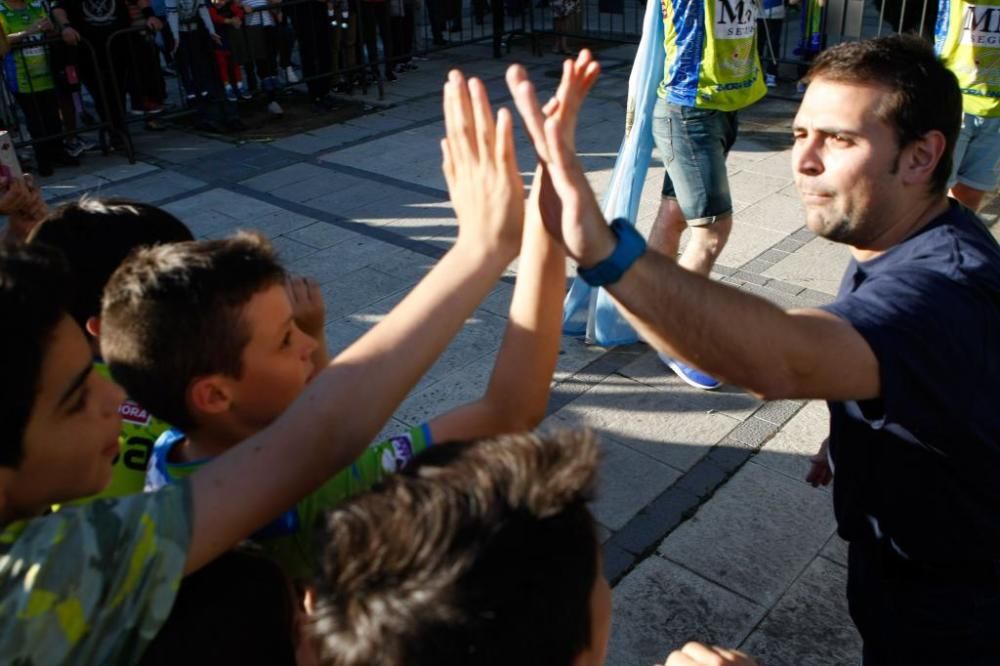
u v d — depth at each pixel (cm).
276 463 102
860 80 152
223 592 104
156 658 99
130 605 95
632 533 316
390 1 948
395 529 83
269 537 123
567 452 91
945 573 168
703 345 126
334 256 542
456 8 1083
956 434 146
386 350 112
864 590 181
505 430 132
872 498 167
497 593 81
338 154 735
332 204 626
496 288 484
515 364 132
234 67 805
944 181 159
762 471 344
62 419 99
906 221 160
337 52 871
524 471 86
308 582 108
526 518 84
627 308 124
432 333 115
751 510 324
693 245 397
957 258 149
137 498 98
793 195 596
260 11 798
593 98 855
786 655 268
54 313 96
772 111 783
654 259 122
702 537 313
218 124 808
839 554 303
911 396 139
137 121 802
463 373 414
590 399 391
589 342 430
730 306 125
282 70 926
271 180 683
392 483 90
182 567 96
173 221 179
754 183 620
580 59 117
